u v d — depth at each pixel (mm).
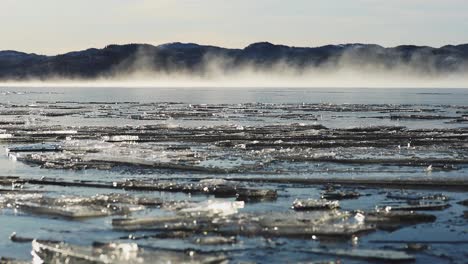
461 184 34375
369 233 25359
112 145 50000
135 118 83625
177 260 21453
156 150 46781
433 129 63281
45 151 48219
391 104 131125
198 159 42406
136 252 22281
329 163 41469
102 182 35031
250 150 47062
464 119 80625
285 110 103188
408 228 26016
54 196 31797
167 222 26484
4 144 53531
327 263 21781
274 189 33375
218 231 25141
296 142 50938
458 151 46562
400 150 47000
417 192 32781
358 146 49875
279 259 22281
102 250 22500
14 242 24312
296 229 25266
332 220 26797
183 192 32781
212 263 21422
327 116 88375
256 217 26859
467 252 23156
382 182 34812
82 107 114000
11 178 36094
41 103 132625
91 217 27453
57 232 25281
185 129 62938
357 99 166500
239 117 85438
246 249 23266
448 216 27859
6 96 184375
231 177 36531
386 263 22078
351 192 32031
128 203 29516
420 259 22438
